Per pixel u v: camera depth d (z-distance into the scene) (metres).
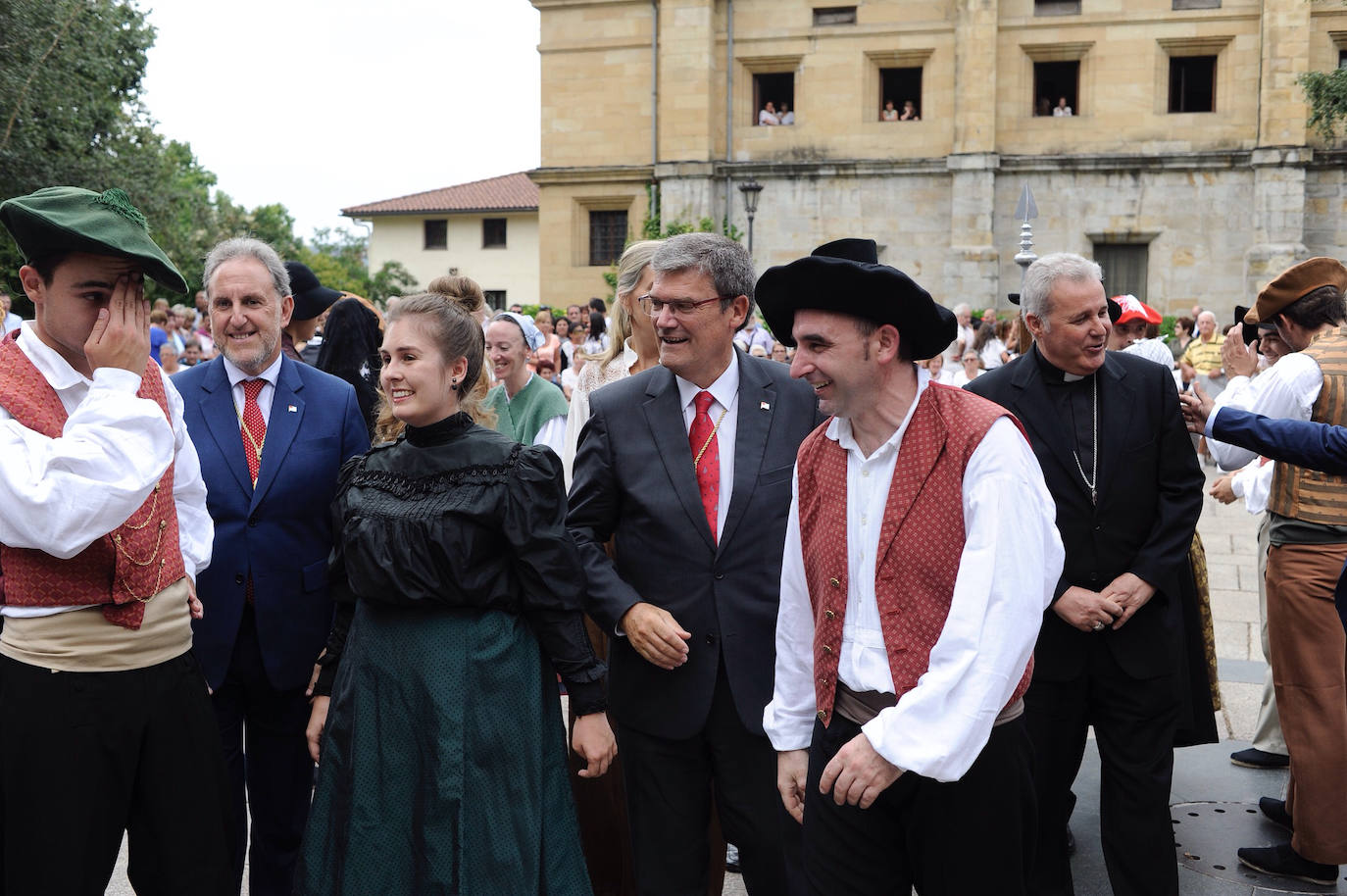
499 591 2.97
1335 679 4.23
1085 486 3.91
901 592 2.58
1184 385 15.11
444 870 2.85
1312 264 4.32
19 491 2.57
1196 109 29.38
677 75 29.81
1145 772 3.87
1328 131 25.59
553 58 31.08
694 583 3.31
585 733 3.08
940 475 2.56
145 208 24.78
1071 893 3.99
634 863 3.40
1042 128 29.08
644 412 3.48
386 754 2.92
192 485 3.25
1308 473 4.27
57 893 2.75
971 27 28.50
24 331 2.86
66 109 21.62
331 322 5.45
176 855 2.95
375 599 2.96
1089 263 3.92
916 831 2.67
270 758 3.89
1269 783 5.30
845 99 29.77
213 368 3.84
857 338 2.59
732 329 3.40
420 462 3.05
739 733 3.28
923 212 29.33
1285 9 27.17
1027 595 2.45
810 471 2.86
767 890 3.32
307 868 2.98
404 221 48.19
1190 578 4.44
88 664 2.79
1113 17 28.50
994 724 2.61
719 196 30.30
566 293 31.50
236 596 3.68
